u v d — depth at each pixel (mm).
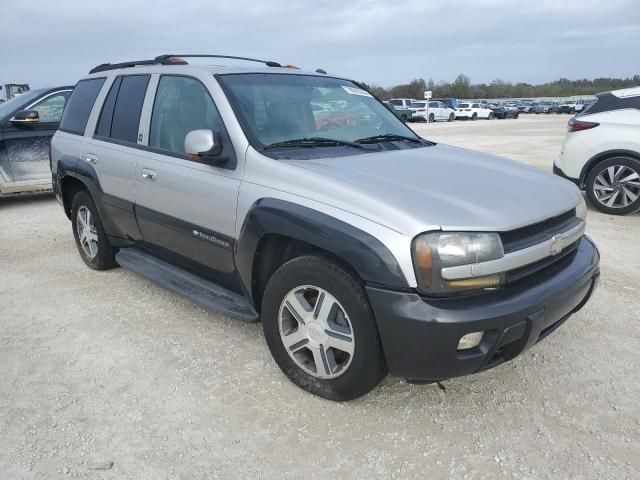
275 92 3682
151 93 4078
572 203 3102
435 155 3553
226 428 2758
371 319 2623
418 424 2787
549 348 3551
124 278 4898
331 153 3355
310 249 2996
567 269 2930
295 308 2957
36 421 2814
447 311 2441
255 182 3121
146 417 2848
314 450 2600
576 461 2510
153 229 4027
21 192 8125
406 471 2463
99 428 2760
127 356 3473
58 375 3254
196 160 3531
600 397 3004
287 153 3242
